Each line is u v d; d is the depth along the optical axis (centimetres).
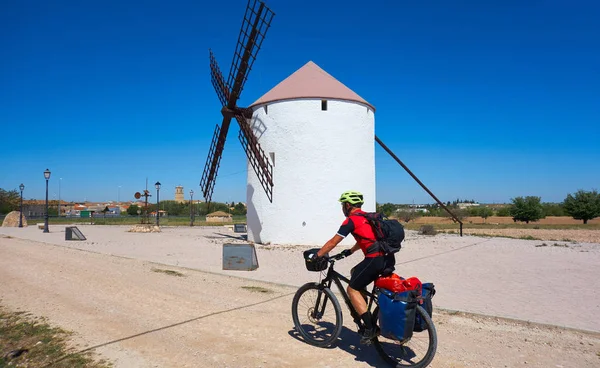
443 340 553
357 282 482
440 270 1125
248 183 1973
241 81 1817
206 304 746
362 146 1845
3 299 807
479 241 1942
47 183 2852
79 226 3650
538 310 695
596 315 665
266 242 1842
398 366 462
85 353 519
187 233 2617
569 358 493
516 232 3158
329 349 521
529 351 514
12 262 1269
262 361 483
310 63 1998
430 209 8538
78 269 1127
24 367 497
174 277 1007
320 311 546
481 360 484
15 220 3791
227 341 552
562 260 1310
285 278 988
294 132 1780
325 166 1767
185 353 512
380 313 456
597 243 1898
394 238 475
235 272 1077
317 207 1762
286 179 1791
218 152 2067
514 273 1076
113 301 775
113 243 1886
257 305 738
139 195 3222
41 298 809
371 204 1888
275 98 1820
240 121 1877
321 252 495
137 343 550
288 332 588
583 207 6194
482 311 687
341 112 1792
